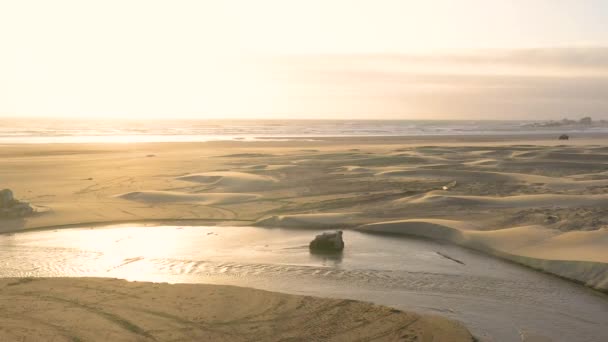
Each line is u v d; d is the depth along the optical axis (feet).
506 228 54.75
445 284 40.37
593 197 67.92
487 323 33.32
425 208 65.67
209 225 60.44
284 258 47.32
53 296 36.45
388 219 60.70
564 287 39.70
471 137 262.88
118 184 87.81
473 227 55.36
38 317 32.68
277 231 57.62
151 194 75.05
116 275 42.52
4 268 44.04
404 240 53.42
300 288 39.65
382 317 33.30
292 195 77.25
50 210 65.51
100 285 38.78
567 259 42.83
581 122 561.02
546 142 220.43
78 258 47.03
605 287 38.45
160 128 366.43
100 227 59.26
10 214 62.08
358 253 48.83
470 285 40.16
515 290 39.14
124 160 126.62
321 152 151.23
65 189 82.89
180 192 78.79
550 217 58.49
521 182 87.35
